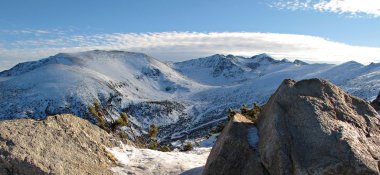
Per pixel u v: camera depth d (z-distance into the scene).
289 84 14.34
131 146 19.02
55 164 14.23
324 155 11.57
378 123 13.35
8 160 13.56
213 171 13.51
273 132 12.90
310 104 13.20
